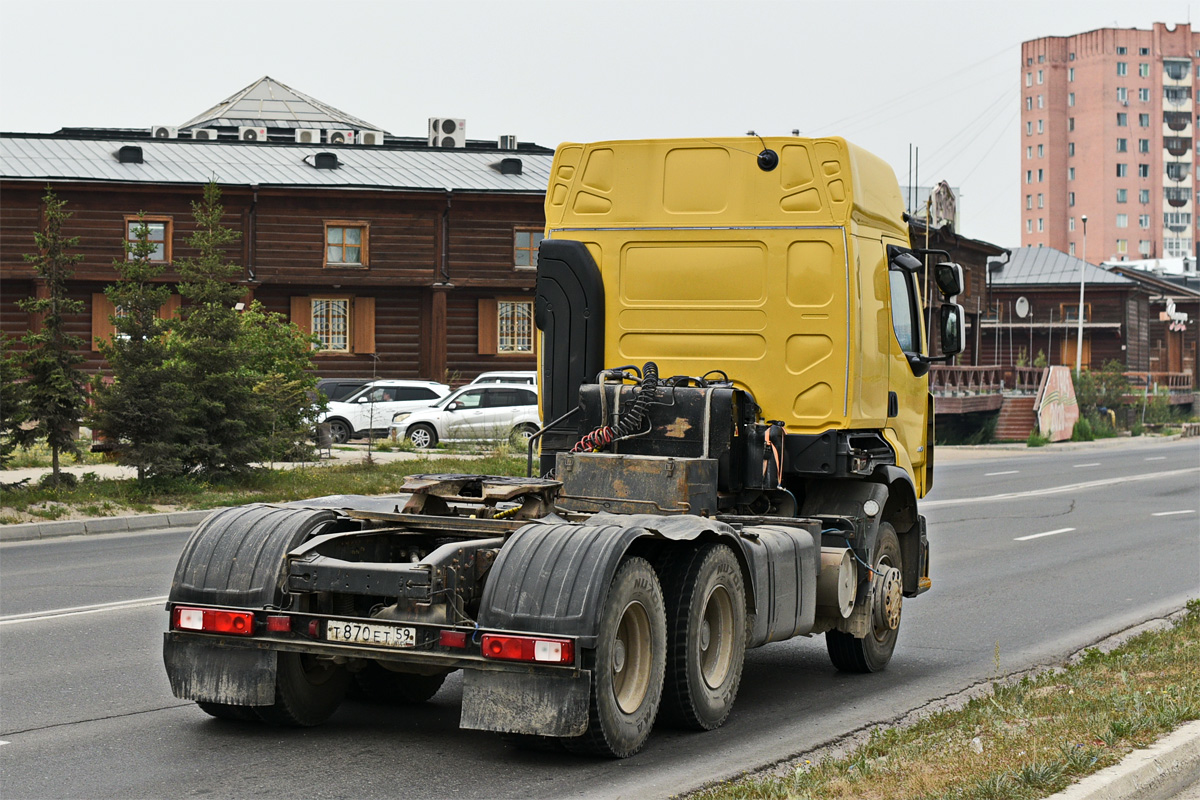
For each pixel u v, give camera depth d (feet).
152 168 143.84
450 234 149.38
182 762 21.30
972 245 200.64
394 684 25.66
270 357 92.27
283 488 71.15
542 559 20.59
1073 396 188.96
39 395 64.54
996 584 47.29
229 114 213.87
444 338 149.89
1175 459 136.46
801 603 26.37
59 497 62.95
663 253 29.60
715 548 23.22
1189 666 27.53
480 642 20.22
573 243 29.99
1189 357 314.96
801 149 28.84
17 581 43.21
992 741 21.04
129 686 27.22
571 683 19.76
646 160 29.84
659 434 26.61
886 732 22.56
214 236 73.00
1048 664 32.14
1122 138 523.29
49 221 64.85
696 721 23.12
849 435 29.01
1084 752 19.49
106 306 139.44
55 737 22.93
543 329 30.17
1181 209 525.75
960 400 163.53
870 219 30.07
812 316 28.55
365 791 19.67
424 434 110.73
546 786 20.02
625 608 21.02
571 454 25.86
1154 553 57.11
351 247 147.74
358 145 161.48
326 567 21.58
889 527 31.40
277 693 22.62
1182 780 20.11
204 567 22.27
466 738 23.11
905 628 37.73
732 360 29.07
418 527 23.17
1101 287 265.13
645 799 19.35
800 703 27.32
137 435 67.67
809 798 17.95
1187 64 524.93
